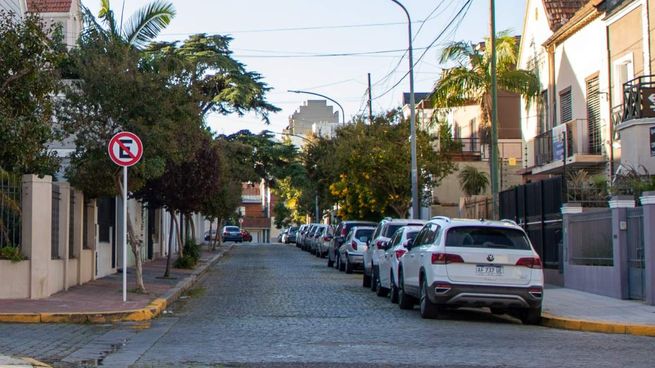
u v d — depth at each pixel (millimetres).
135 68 18031
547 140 29312
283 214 104062
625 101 21922
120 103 17766
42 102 15820
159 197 23812
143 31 23594
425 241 16609
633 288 18047
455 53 31516
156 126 17875
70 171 19531
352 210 37781
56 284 18672
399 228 21562
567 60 29000
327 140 50656
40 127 15359
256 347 11844
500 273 15008
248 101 38688
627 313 15836
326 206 56438
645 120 20781
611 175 24000
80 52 18000
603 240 19453
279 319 15773
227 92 38344
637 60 23766
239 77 39125
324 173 49062
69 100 17859
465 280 14938
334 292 22484
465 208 33969
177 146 18688
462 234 15320
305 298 20547
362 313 16984
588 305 17172
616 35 25109
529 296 14969
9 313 14812
